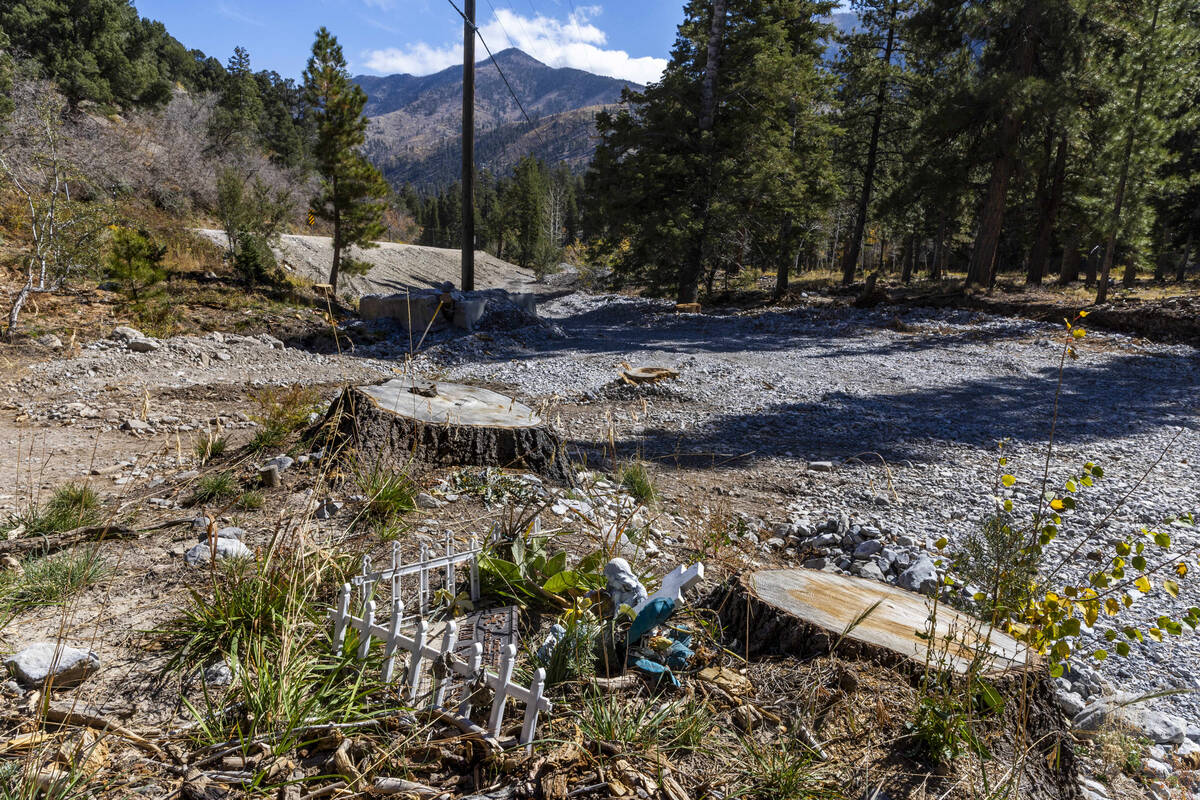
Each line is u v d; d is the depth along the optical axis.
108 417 8.43
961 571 4.48
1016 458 8.83
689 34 30.41
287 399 7.34
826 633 3.06
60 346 11.93
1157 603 5.04
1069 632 2.85
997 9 23.95
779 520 6.45
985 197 26.75
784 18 29.61
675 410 11.30
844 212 36.78
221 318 16.28
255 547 3.94
